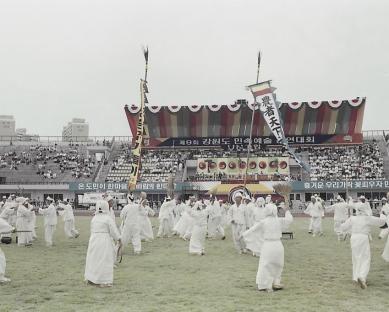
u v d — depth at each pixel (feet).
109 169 198.29
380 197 172.96
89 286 39.01
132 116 204.33
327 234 88.07
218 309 31.22
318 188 172.24
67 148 218.59
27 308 31.76
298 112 196.44
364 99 189.98
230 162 184.85
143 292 36.65
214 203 80.89
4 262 41.22
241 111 197.36
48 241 70.44
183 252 61.77
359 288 38.19
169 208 86.38
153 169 193.77
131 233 60.59
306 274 44.78
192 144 208.03
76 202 184.65
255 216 57.77
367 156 192.34
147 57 99.66
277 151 200.85
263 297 34.86
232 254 59.67
